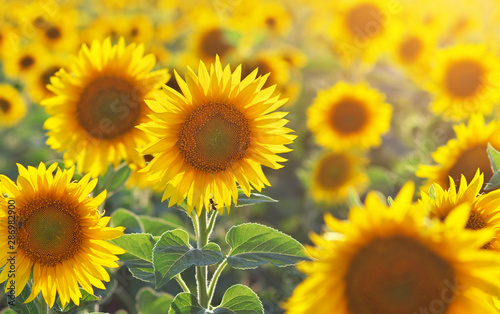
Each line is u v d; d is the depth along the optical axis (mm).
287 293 5820
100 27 9242
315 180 7543
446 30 11852
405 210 1851
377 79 12297
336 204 7668
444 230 1846
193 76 2859
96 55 3732
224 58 8305
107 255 2789
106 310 5676
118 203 6031
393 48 8969
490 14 11992
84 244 2785
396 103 10953
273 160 2895
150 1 16125
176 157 2893
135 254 3078
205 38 8508
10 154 8875
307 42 14070
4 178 2721
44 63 7957
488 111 6547
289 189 8906
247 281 6383
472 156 3705
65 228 2752
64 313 3027
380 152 9633
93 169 3756
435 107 6762
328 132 7195
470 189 2508
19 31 9578
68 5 12203
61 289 2795
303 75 12094
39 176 2752
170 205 2883
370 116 7078
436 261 1928
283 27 11773
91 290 2811
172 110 2863
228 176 2895
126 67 3740
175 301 2898
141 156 3756
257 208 7977
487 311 1956
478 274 1896
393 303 1926
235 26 9688
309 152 9375
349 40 8820
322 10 12273
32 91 7539
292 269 6066
